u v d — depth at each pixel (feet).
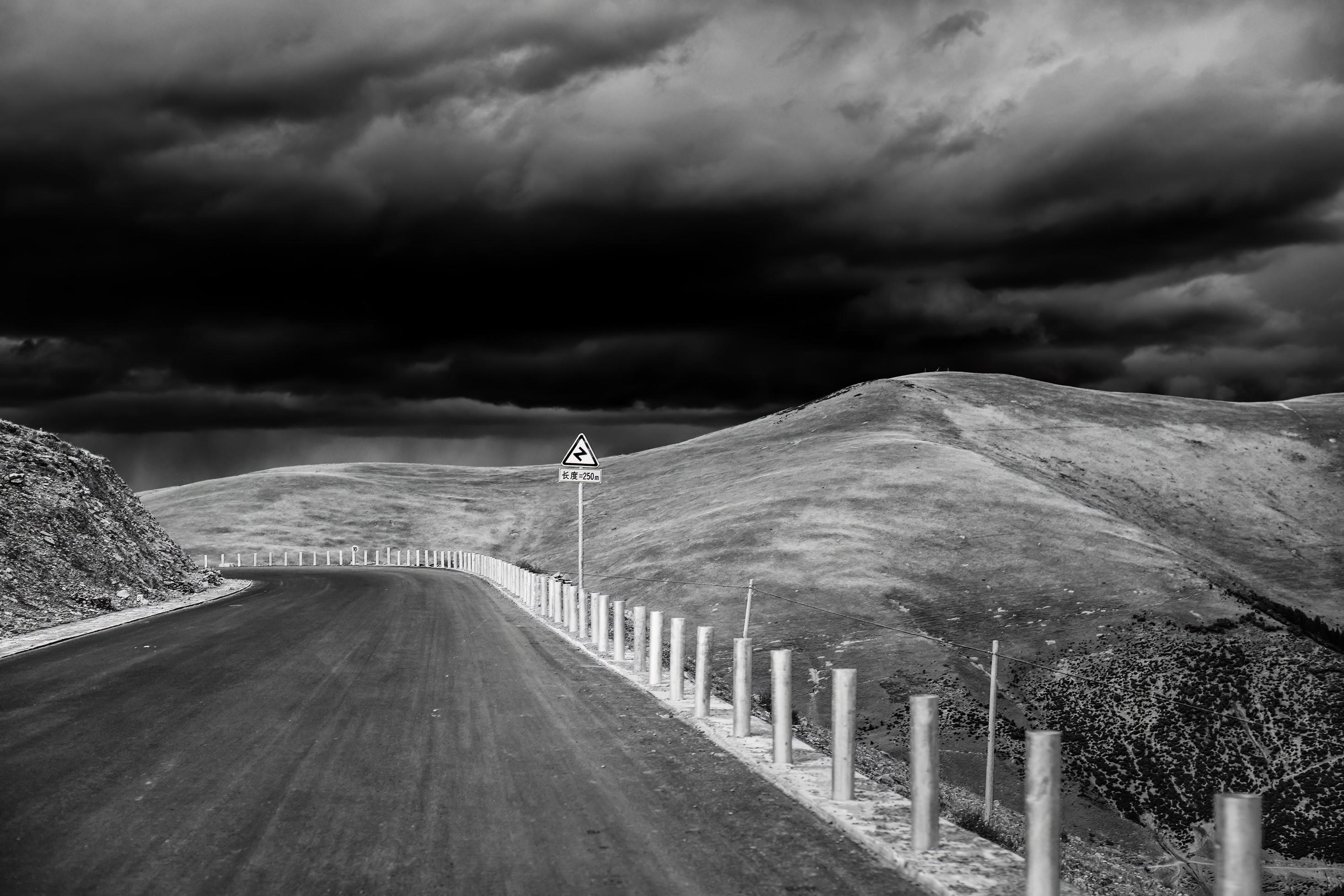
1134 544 202.28
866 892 18.29
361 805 24.11
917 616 166.20
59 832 21.71
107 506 117.29
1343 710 133.49
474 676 47.44
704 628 37.19
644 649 52.13
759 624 163.12
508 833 21.85
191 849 20.48
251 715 36.45
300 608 91.61
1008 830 31.58
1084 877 38.93
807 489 247.70
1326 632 195.62
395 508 417.28
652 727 34.94
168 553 127.03
